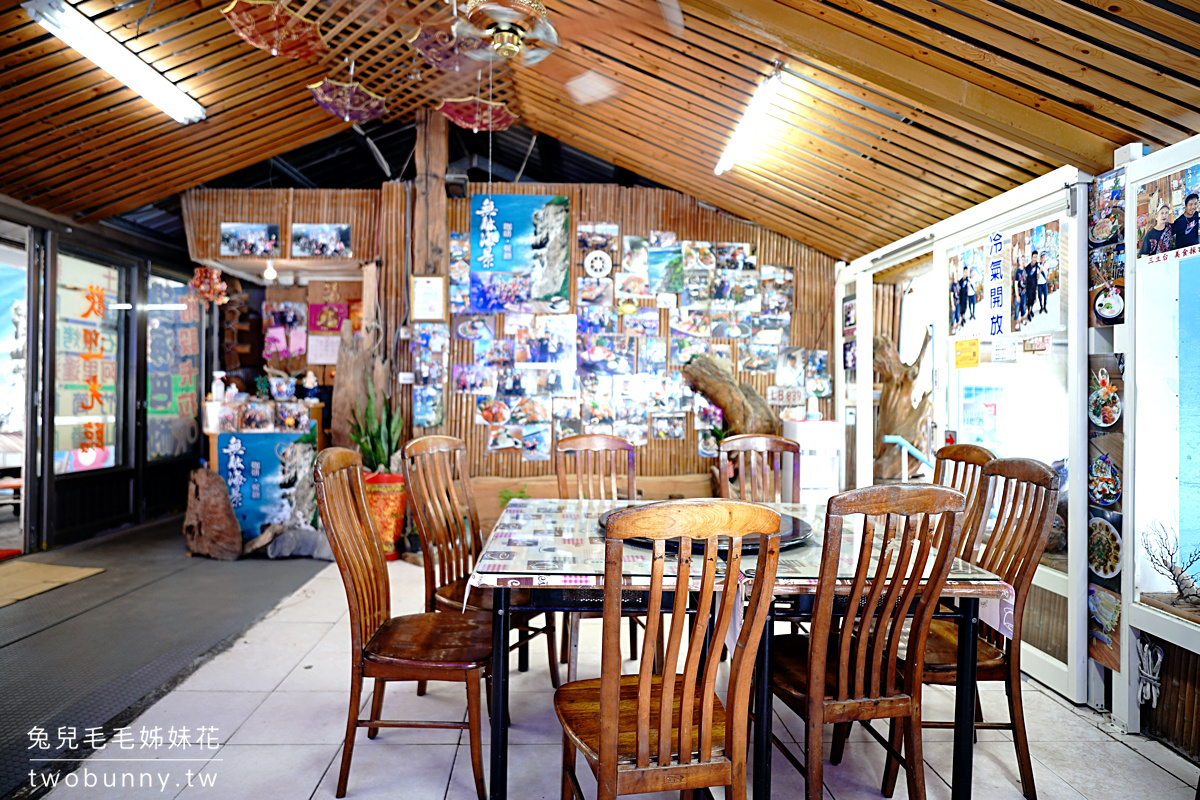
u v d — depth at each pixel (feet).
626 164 17.74
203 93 14.67
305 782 7.38
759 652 6.19
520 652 10.48
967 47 8.89
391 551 16.94
